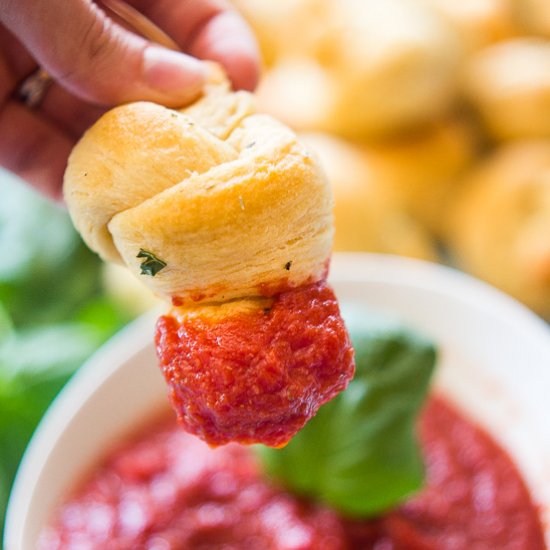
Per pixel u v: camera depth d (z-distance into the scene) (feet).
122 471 1.39
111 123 0.99
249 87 1.27
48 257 1.81
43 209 1.85
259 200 0.95
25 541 1.27
